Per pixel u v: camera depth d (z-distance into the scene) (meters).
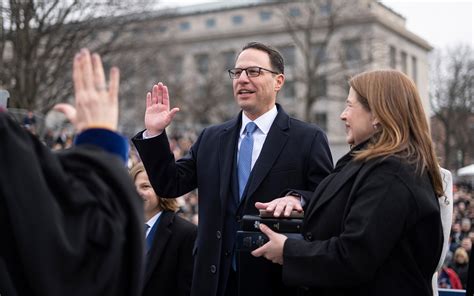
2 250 1.57
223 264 3.02
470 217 11.98
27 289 1.58
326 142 3.23
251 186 3.03
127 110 34.12
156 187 3.12
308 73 26.58
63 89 15.71
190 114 35.62
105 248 1.54
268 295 2.60
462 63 38.75
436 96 38.84
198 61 50.41
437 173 2.33
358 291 2.24
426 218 2.19
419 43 45.84
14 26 14.59
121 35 18.59
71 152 1.66
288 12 28.17
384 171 2.19
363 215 2.12
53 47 15.32
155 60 23.45
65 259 1.46
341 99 27.55
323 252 2.16
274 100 3.27
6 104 2.60
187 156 3.45
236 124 3.29
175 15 24.64
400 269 2.21
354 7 28.16
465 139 39.97
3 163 1.52
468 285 2.74
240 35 48.53
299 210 2.59
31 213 1.47
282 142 3.13
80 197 1.55
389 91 2.35
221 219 3.06
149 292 3.40
